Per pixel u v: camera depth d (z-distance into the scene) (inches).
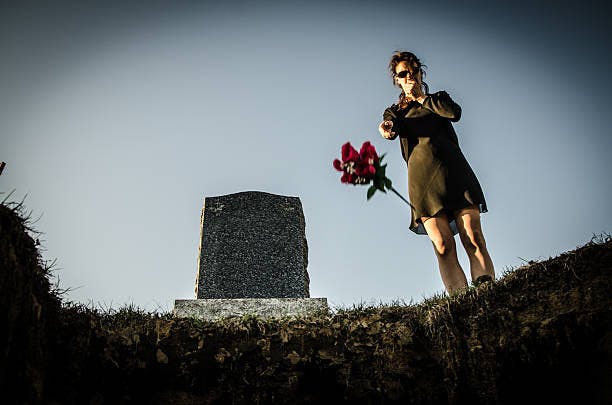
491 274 162.7
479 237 166.4
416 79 189.6
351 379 136.7
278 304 190.9
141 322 153.5
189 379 134.3
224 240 260.1
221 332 147.3
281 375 137.3
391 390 134.2
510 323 135.3
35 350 109.0
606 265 138.0
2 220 110.8
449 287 166.9
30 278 114.3
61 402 116.3
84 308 144.5
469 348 135.1
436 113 182.2
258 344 143.6
